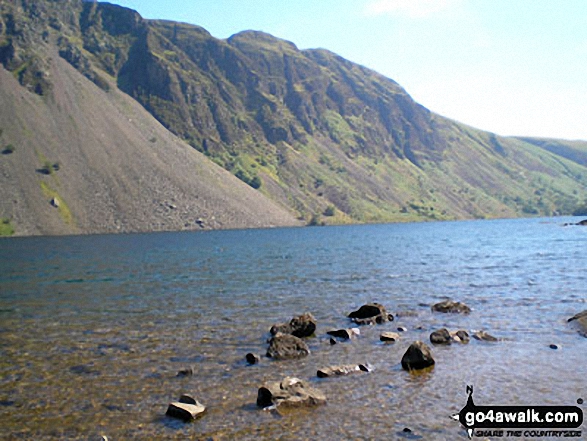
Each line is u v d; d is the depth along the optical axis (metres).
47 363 19.39
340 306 31.53
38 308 32.22
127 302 34.19
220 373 17.92
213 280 46.22
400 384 16.19
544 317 26.17
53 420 13.88
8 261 71.75
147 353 20.73
